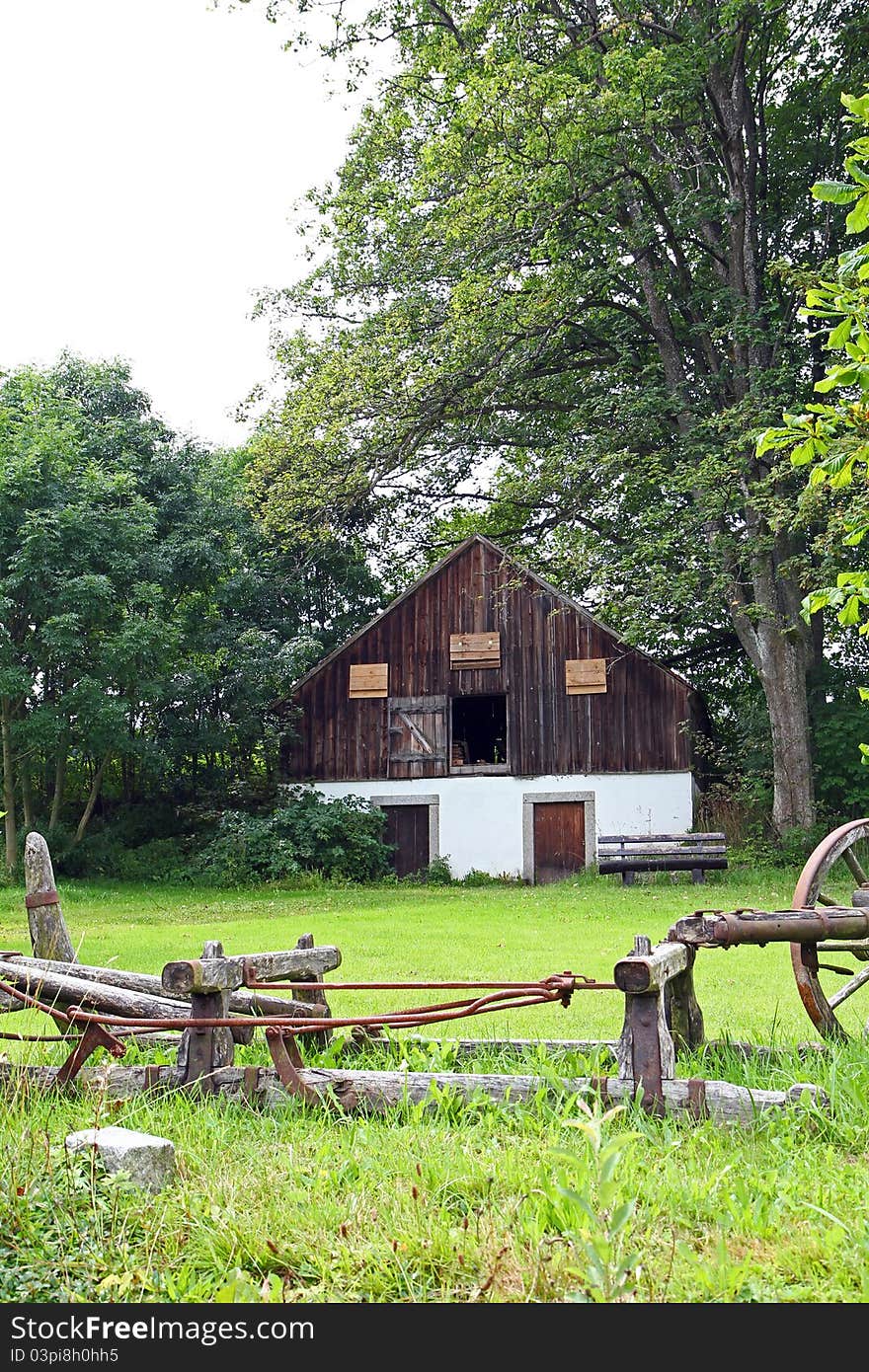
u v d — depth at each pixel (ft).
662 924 56.39
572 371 104.68
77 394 110.73
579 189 85.66
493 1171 14.02
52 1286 11.57
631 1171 13.57
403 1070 18.07
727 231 96.17
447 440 104.01
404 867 100.68
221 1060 19.20
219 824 93.91
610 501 101.91
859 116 16.53
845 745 92.02
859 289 17.42
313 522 104.88
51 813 92.38
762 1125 15.94
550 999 17.44
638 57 82.94
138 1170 14.14
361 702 103.35
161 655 92.48
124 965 38.04
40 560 87.56
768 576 88.43
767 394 88.12
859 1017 27.22
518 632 100.73
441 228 88.22
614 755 97.45
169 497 104.68
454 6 92.63
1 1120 16.25
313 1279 11.80
